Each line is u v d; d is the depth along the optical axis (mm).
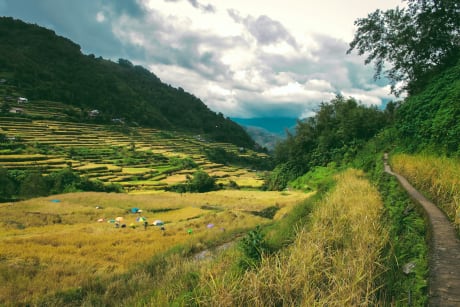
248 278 6359
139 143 157125
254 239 8391
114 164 111312
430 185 9609
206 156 158625
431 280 3990
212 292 6164
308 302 4945
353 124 57438
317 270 6070
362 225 7496
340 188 14258
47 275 14797
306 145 68938
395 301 4363
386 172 15852
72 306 11203
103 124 177750
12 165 82688
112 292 11438
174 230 28188
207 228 28141
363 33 34094
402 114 27766
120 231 28062
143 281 11672
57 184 68250
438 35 28781
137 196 55844
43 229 30375
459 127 16484
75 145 122625
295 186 65312
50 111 160375
